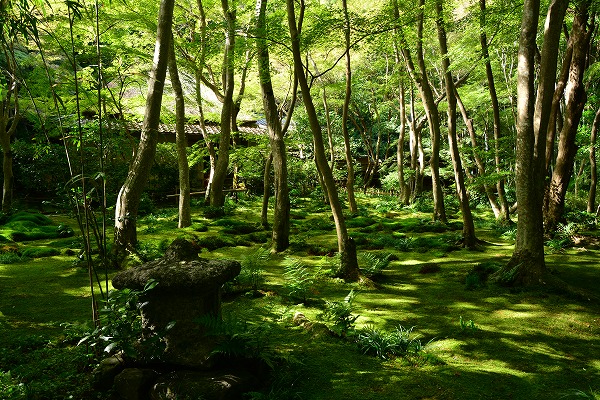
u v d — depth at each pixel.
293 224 14.61
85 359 3.97
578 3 10.46
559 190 11.52
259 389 3.60
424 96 13.54
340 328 4.84
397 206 20.33
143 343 3.49
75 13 3.97
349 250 7.49
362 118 28.09
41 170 17.36
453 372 4.01
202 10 13.78
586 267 8.41
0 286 6.85
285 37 7.51
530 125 6.98
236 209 17.70
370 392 3.61
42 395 3.45
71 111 13.98
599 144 15.06
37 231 12.20
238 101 17.56
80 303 5.97
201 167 24.36
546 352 4.57
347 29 7.75
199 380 3.40
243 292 6.45
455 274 7.97
